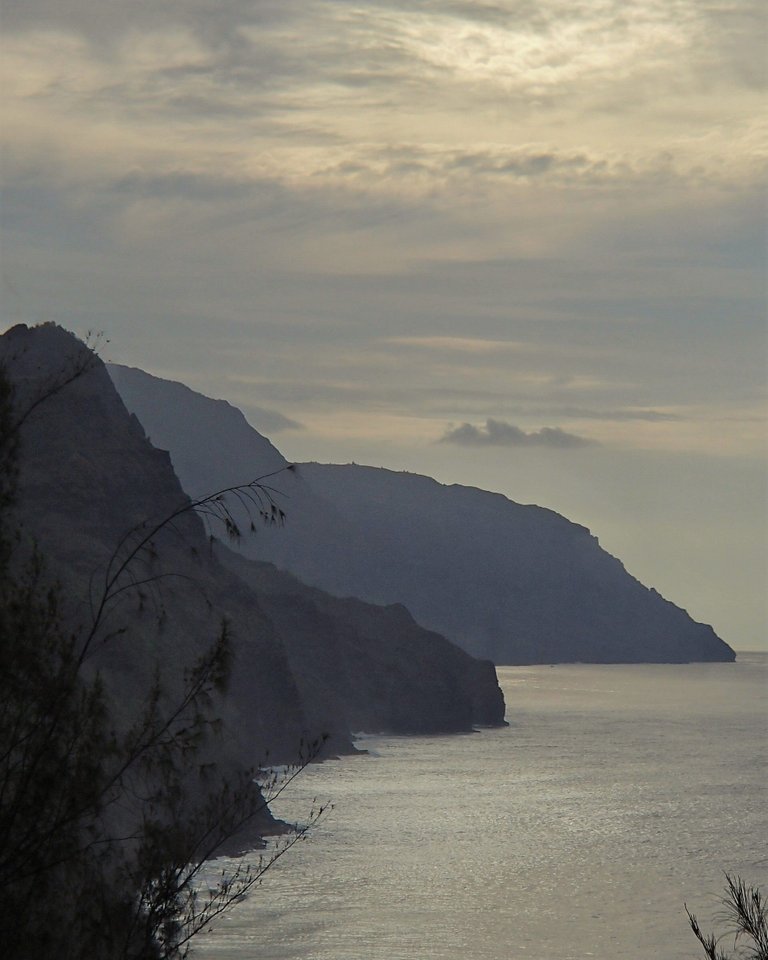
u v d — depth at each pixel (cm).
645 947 11862
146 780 2812
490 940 12088
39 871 2453
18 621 2612
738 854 17775
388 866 15750
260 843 16112
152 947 2612
